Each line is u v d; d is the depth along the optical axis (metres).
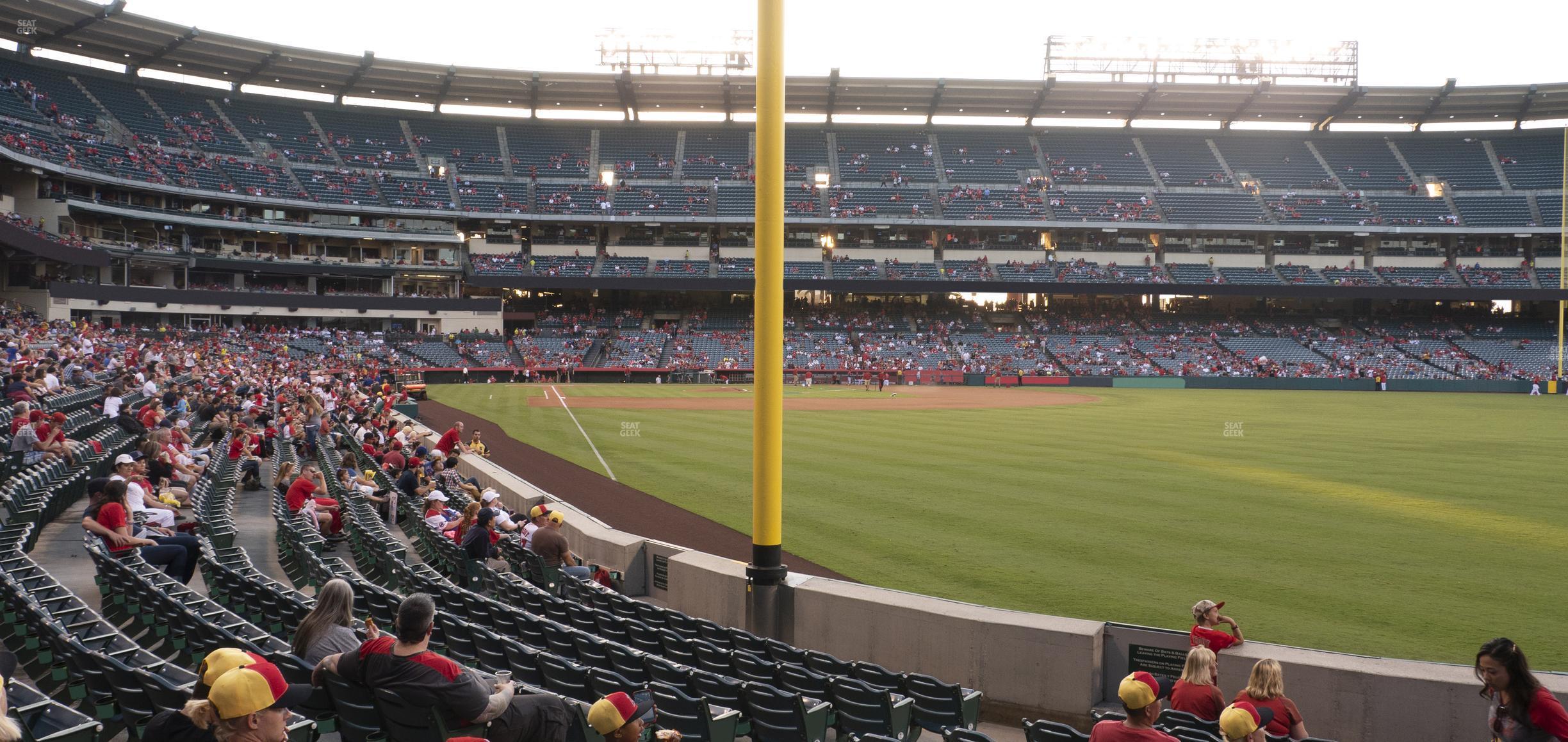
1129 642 9.38
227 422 24.73
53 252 50.75
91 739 5.79
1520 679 5.52
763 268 10.38
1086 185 86.81
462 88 82.25
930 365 77.38
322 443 25.89
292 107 82.19
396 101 84.75
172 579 10.55
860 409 49.53
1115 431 38.00
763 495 10.88
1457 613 13.09
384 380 66.62
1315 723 8.53
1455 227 80.69
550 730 6.16
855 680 7.66
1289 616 12.95
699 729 6.75
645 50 84.38
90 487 11.52
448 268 79.38
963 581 14.79
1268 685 7.02
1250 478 25.08
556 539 13.62
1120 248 85.31
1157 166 88.25
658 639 9.23
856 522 19.23
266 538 15.92
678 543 18.09
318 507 15.78
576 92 84.06
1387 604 13.49
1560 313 76.88
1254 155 89.19
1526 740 5.51
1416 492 22.88
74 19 63.34
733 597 12.45
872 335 81.75
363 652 6.05
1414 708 8.20
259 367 52.66
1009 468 26.81
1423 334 80.75
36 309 54.41
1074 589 14.30
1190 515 19.94
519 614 9.39
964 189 86.00
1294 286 79.31
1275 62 84.19
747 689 7.17
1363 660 8.64
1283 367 75.19
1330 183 86.50
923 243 85.06
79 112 66.00
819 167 87.56
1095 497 22.17
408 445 25.19
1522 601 13.67
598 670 7.13
